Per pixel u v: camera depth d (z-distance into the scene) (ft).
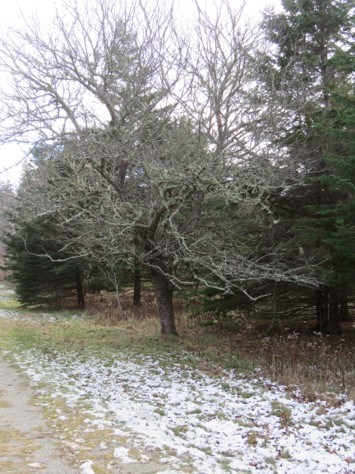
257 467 15.69
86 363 35.12
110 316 63.10
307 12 39.40
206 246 37.81
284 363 33.24
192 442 17.70
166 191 33.65
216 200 38.75
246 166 32.24
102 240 37.29
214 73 33.99
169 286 45.88
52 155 34.81
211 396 25.45
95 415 20.81
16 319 65.67
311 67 38.45
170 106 34.37
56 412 21.57
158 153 32.76
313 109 37.37
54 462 15.12
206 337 45.91
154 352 38.83
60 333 51.67
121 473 14.23
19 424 19.74
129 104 33.88
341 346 38.86
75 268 71.00
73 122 33.71
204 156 32.78
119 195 35.47
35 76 34.17
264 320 52.44
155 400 24.29
